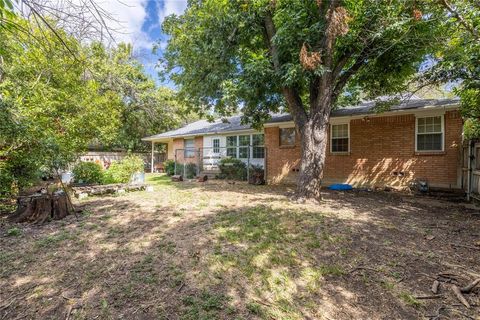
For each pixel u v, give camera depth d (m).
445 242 3.83
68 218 5.29
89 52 4.90
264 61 6.27
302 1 6.09
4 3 2.31
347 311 2.31
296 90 7.14
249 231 4.32
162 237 4.10
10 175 5.93
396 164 8.84
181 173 15.35
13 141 5.39
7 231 4.43
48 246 3.77
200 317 2.24
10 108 5.01
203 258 3.32
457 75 5.71
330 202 6.78
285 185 10.80
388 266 3.09
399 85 7.89
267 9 6.46
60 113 7.48
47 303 2.45
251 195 8.06
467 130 7.17
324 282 2.77
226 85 6.80
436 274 2.90
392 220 4.98
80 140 8.27
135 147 23.72
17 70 6.22
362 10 5.80
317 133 6.67
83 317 2.26
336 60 6.89
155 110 20.94
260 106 8.93
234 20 6.69
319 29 5.84
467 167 7.19
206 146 15.75
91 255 3.45
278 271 2.99
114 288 2.67
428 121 8.30
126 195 8.18
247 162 12.74
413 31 5.81
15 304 2.44
